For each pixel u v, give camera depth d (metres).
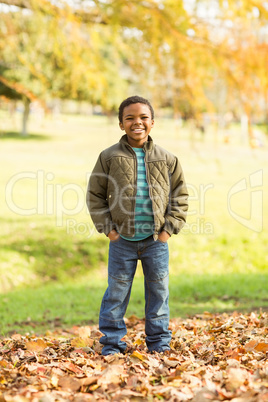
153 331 3.58
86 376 2.98
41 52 8.80
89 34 8.30
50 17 8.04
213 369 3.04
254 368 3.00
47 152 27.28
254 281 8.25
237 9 7.68
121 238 3.46
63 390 2.75
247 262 12.21
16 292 8.42
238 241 12.94
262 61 7.81
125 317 6.01
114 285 3.48
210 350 3.55
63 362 3.32
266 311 5.72
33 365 3.19
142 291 7.69
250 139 8.59
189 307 6.58
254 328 4.27
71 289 8.36
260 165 22.47
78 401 2.54
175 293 7.57
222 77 8.06
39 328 5.67
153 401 2.56
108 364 3.18
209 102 8.24
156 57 8.07
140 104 3.43
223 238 13.02
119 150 3.44
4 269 10.61
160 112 9.29
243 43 7.96
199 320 5.26
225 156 23.39
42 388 2.71
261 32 8.00
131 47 8.36
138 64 8.39
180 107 8.38
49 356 3.52
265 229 13.74
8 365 3.20
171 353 3.48
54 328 5.64
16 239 12.15
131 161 3.41
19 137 33.47
